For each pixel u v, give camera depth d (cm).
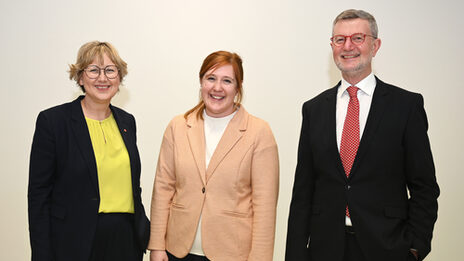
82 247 154
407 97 157
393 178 155
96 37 254
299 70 256
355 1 252
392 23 252
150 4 253
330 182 160
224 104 166
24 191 260
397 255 149
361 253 155
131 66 256
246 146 165
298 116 259
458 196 259
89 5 253
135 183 172
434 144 257
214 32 254
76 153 157
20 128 258
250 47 255
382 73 255
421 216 150
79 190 156
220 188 161
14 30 253
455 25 251
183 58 256
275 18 254
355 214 152
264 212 160
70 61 255
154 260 170
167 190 176
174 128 178
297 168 176
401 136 153
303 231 169
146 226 175
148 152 262
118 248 167
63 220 156
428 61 253
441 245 262
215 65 163
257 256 157
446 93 254
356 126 158
